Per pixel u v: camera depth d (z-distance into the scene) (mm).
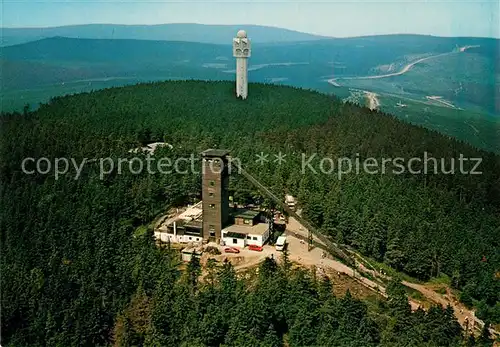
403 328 84938
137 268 100000
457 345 82250
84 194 123250
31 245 105188
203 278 97438
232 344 81875
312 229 113000
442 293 103875
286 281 90062
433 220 124062
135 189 128250
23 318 90312
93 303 90188
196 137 173000
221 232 111188
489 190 142125
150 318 87500
